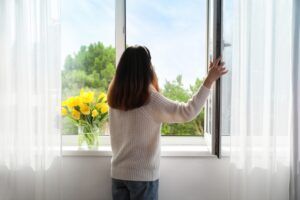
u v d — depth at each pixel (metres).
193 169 1.90
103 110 1.90
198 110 1.50
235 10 1.70
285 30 1.73
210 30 1.85
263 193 1.76
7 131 1.79
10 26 1.74
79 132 1.95
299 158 1.74
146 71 1.47
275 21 1.69
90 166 1.92
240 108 1.73
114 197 1.58
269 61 1.72
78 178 1.92
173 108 1.46
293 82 1.71
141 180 1.48
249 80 1.70
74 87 2.05
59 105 1.78
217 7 1.67
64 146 2.03
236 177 1.76
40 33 1.72
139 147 1.48
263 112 1.74
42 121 1.76
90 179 1.92
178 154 1.88
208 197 1.90
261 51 1.70
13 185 1.82
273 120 1.71
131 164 1.48
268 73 1.73
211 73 1.54
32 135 1.79
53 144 1.79
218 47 1.67
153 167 1.50
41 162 1.78
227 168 1.86
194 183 1.90
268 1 1.71
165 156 1.89
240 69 1.71
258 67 1.71
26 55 1.76
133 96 1.43
